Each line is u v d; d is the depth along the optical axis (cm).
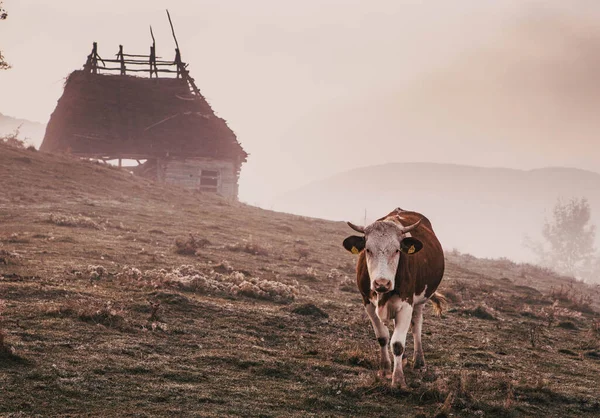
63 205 2902
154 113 5703
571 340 1402
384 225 823
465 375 919
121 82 5812
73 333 927
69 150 4853
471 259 3722
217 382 802
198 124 5716
